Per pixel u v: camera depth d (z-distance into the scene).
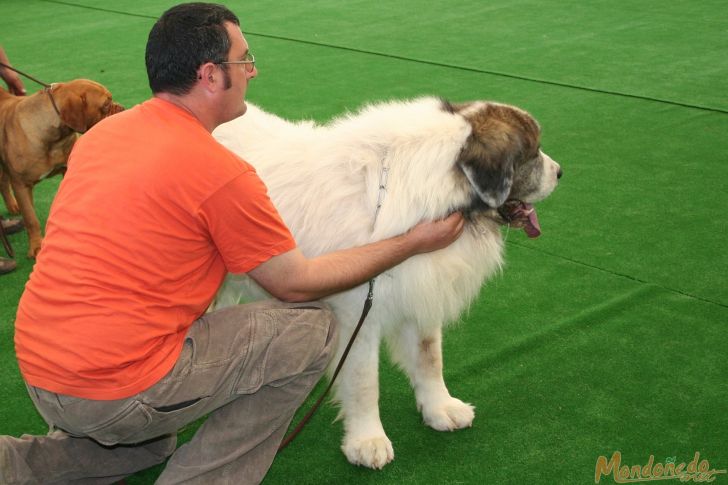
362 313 2.62
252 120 3.02
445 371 3.29
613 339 3.44
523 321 3.61
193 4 2.17
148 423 2.14
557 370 3.26
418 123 2.63
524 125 2.73
